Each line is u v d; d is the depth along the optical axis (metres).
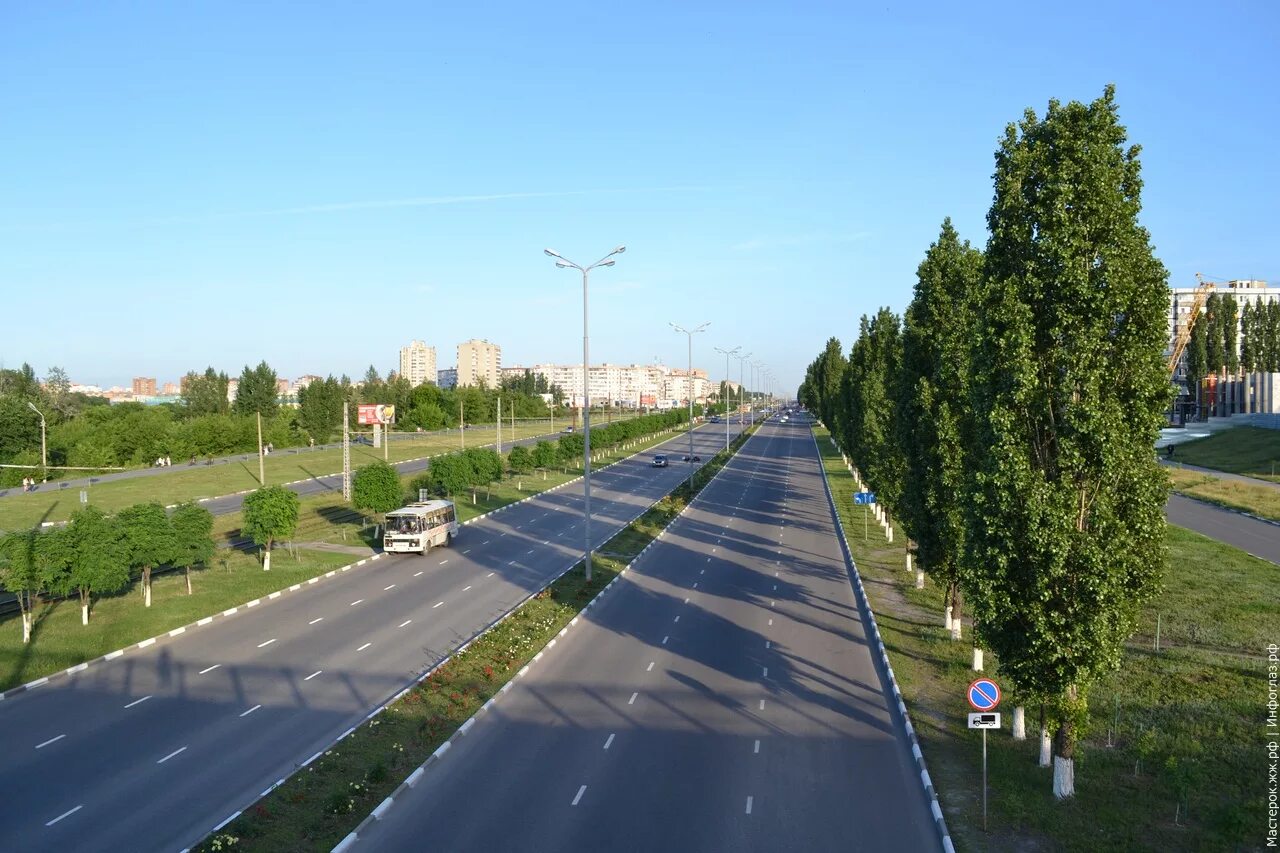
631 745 19.00
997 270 17.98
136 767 17.81
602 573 38.12
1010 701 20.58
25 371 112.75
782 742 19.20
